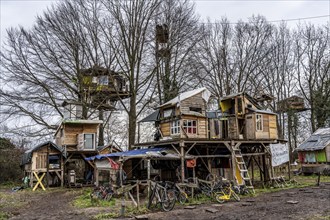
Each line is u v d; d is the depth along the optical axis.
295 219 12.42
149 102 33.62
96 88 34.00
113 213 14.52
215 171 25.16
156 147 25.17
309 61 43.12
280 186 24.16
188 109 24.20
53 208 17.03
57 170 28.94
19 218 14.41
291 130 45.22
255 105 26.73
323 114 43.06
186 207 15.83
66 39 31.61
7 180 34.59
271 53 42.09
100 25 32.88
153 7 33.59
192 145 20.88
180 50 34.50
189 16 34.84
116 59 33.31
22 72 30.77
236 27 40.28
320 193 19.95
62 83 31.97
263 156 26.02
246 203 16.70
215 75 39.50
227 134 25.83
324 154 34.66
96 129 32.00
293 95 43.56
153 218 13.39
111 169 23.23
